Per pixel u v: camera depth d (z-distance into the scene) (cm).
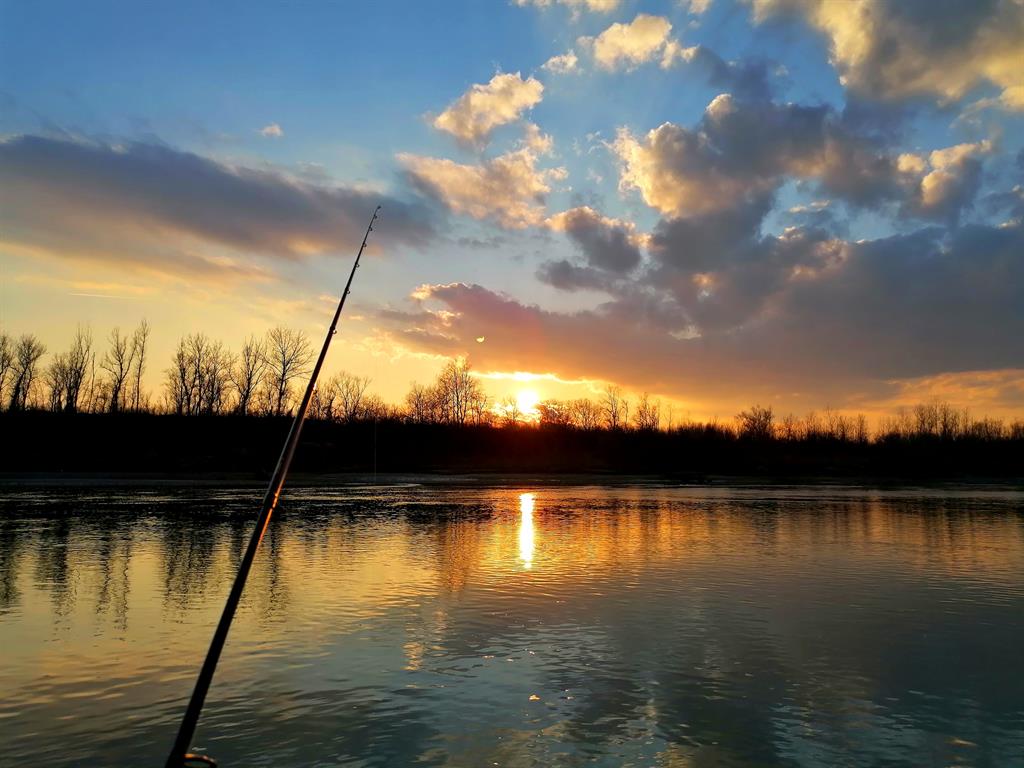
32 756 618
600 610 1159
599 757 627
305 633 1006
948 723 710
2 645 941
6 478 4894
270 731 673
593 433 9025
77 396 7106
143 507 2917
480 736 666
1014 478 7019
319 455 6894
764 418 9725
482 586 1344
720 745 654
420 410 9319
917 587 1379
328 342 468
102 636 984
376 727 685
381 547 1842
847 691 796
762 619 1112
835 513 3016
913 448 8388
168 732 669
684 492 4481
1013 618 1129
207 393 7538
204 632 1007
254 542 372
